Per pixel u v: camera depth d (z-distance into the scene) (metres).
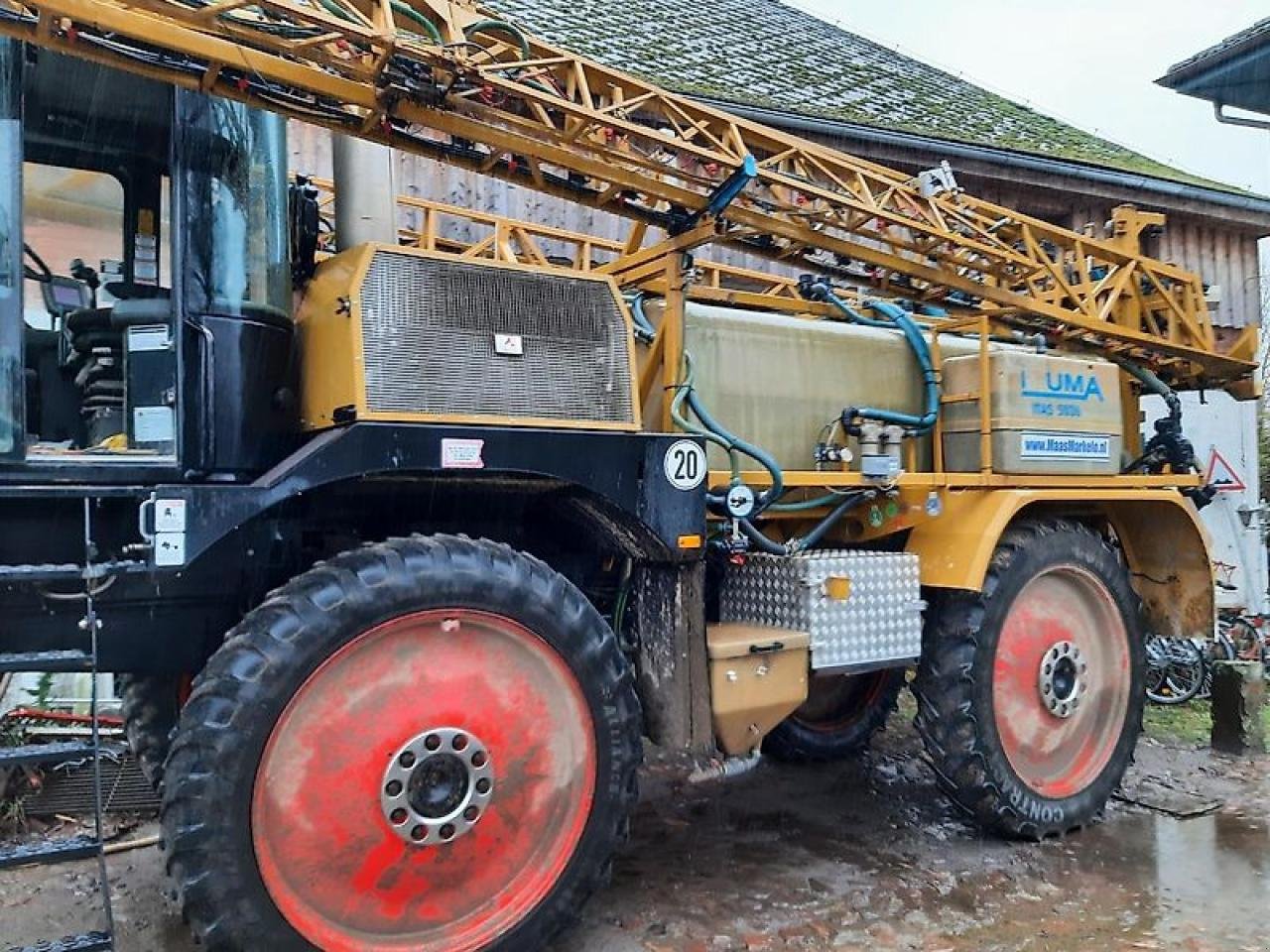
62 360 3.06
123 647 2.89
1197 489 5.01
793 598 3.72
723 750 3.49
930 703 4.04
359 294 2.81
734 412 4.18
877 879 3.73
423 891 2.79
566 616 2.95
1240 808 4.62
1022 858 3.96
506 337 3.03
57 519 2.65
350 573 2.67
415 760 2.74
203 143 2.79
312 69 2.81
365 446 2.73
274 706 2.52
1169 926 3.35
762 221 3.75
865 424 4.16
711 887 3.63
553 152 3.28
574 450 3.08
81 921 3.28
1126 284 4.86
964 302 4.72
